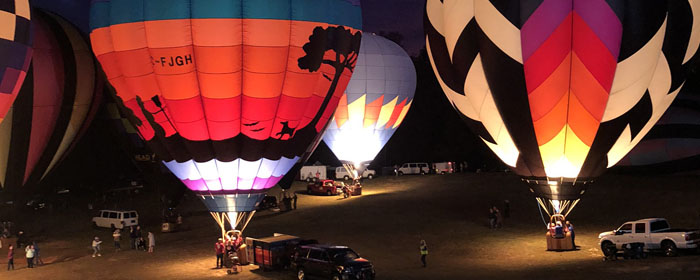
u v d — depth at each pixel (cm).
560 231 2989
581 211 3997
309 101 2869
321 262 2470
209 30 2586
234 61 2641
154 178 4728
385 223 3941
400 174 6725
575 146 2880
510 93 2822
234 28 2598
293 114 2847
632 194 4184
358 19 2977
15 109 3750
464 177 5653
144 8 2622
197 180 2914
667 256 2556
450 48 3022
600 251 2917
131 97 2789
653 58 2694
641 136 2989
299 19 2688
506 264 2748
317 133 3066
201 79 2661
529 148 2959
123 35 2666
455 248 3191
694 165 4441
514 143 3012
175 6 2583
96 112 4281
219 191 2917
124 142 4769
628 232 2658
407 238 3475
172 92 2691
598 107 2744
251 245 2853
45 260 3344
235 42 2614
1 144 3759
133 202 5419
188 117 2744
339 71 2912
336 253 2464
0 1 2920
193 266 3019
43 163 4000
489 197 4603
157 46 2622
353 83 5234
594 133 2825
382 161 8106
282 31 2658
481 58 2858
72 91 3991
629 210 3881
